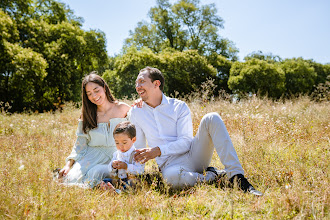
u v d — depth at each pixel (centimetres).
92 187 256
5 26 1712
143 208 200
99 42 2484
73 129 631
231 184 228
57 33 2228
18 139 458
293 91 3341
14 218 170
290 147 357
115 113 319
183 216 191
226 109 604
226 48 3691
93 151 310
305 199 186
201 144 264
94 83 304
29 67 1681
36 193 213
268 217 178
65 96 2230
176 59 2755
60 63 2055
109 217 187
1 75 1711
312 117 561
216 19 3566
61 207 184
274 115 557
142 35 3581
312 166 273
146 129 291
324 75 3694
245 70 2959
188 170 269
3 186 211
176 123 285
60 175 278
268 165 270
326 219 166
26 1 2023
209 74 2906
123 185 260
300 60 3553
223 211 193
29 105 2041
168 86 2598
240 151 339
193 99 714
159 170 288
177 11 3516
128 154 276
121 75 2516
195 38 3619
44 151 383
